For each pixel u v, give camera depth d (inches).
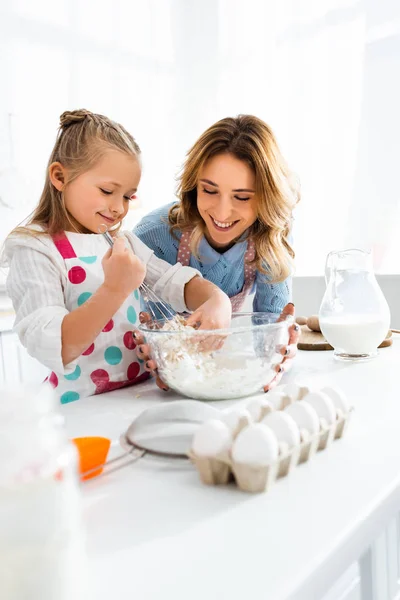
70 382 38.4
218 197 43.1
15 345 79.7
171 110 115.6
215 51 108.8
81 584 12.3
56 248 39.3
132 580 13.7
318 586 14.1
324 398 22.2
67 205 39.9
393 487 18.6
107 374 38.7
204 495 18.5
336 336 39.1
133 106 109.1
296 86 93.4
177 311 43.9
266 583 13.4
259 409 21.5
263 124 44.0
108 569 14.2
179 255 50.8
